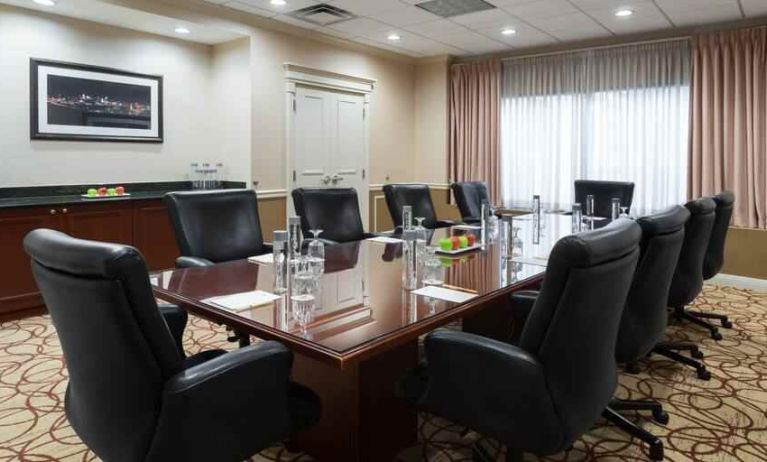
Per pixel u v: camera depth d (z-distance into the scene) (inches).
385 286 83.2
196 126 203.5
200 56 203.0
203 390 50.6
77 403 56.6
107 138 178.7
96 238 159.6
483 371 59.4
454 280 86.5
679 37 204.7
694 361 113.3
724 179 196.4
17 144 159.5
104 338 48.3
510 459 67.0
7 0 151.6
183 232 108.3
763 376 112.7
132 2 159.9
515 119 245.1
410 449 84.5
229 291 79.4
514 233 124.6
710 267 129.3
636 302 79.4
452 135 259.0
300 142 213.6
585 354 57.9
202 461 51.9
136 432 50.6
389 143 257.1
